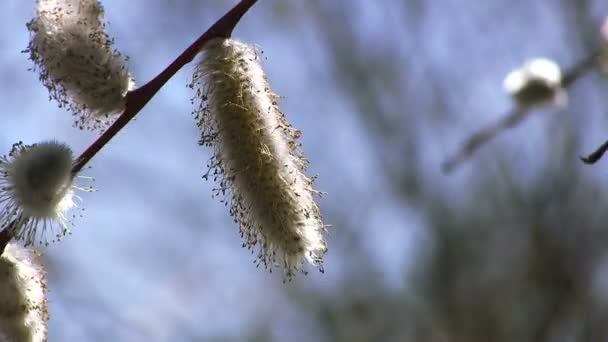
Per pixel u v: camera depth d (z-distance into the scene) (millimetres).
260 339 987
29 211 341
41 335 350
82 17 346
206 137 347
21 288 347
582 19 929
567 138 981
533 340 969
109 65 345
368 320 989
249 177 346
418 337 991
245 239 348
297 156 351
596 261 987
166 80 347
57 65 344
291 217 347
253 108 347
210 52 348
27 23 345
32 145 343
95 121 350
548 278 988
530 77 451
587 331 968
